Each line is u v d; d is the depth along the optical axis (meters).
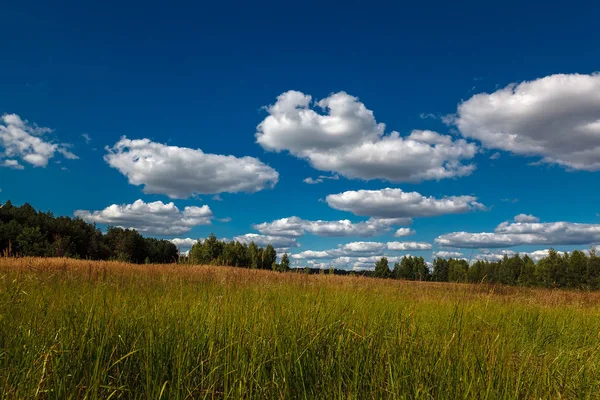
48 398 2.60
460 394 2.95
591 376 3.69
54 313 3.99
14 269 7.56
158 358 3.33
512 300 8.52
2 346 3.41
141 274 10.85
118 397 2.81
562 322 7.23
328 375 3.24
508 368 3.14
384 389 2.94
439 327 4.39
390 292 7.62
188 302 4.85
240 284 8.20
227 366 3.08
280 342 3.52
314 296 5.47
